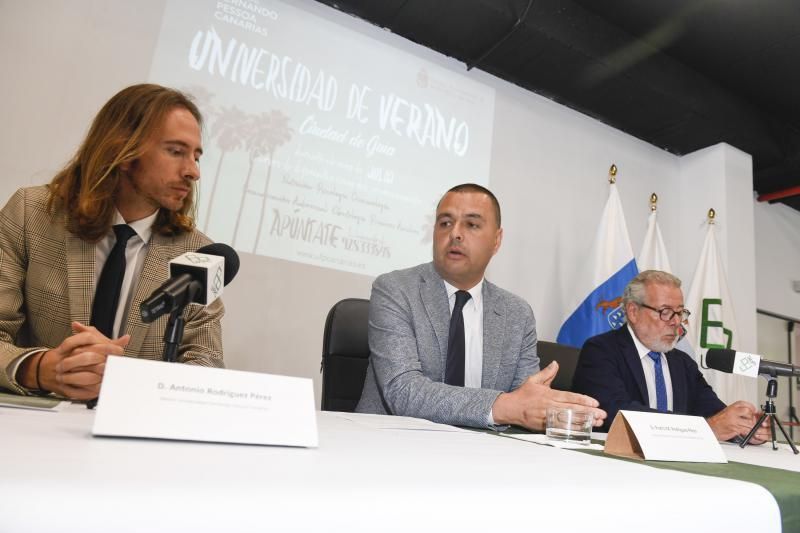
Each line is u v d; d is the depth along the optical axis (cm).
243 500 29
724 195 418
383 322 150
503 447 76
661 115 401
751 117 420
